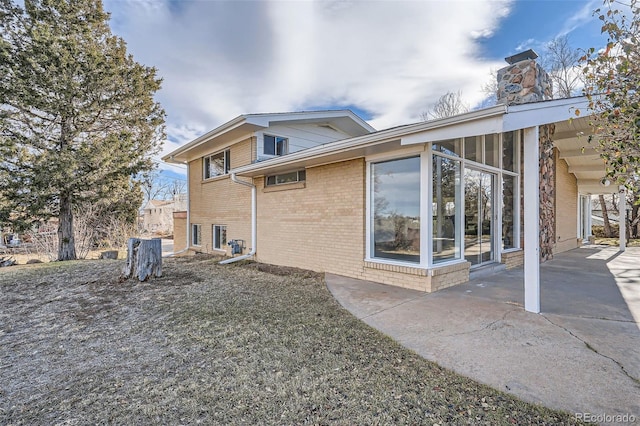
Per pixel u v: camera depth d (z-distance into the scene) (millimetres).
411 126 4973
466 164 6664
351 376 2818
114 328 4184
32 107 10477
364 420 2223
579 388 2510
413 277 5734
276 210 9016
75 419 2299
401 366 2975
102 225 16094
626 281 6199
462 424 2154
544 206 8750
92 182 11461
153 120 13258
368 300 5145
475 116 4238
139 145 12773
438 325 3941
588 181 12719
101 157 11133
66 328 4223
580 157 10484
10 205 10570
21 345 3689
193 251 13234
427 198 5582
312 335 3775
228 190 11039
